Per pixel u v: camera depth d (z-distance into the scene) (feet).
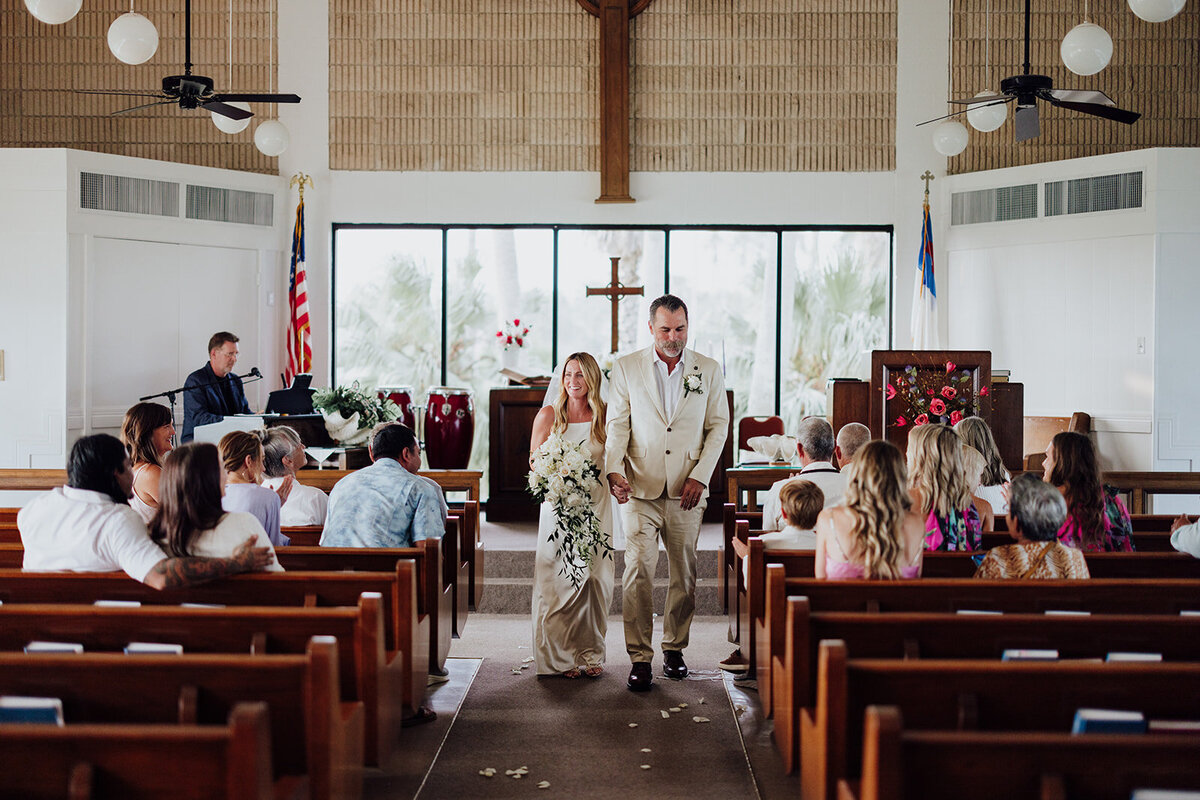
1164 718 8.17
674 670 16.39
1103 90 31.04
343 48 31.04
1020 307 30.32
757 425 28.99
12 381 27.27
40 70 30.66
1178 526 15.14
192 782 6.88
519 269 31.42
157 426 14.96
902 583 11.25
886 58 31.22
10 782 6.89
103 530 11.27
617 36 30.50
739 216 31.32
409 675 12.10
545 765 12.68
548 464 15.55
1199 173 28.07
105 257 27.96
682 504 15.98
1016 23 31.14
